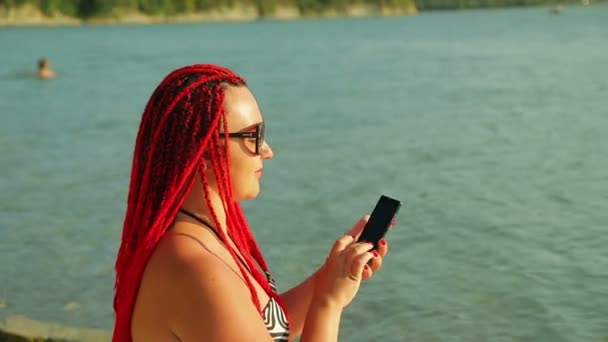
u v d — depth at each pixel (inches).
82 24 4050.2
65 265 291.6
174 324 76.7
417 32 2716.5
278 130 622.8
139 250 79.1
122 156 516.1
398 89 919.7
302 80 1078.4
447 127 609.0
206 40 2357.3
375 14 5634.8
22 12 3875.5
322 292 81.0
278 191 403.9
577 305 244.2
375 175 438.3
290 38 2427.4
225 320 74.6
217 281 75.7
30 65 1406.3
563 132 564.1
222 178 80.9
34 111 773.9
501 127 597.9
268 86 1004.6
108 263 294.7
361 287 262.1
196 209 81.4
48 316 244.5
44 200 394.3
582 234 313.9
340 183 421.4
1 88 1015.6
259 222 345.4
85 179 444.1
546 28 2741.1
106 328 237.1
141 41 2320.4
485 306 245.6
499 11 6963.6
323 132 604.4
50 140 588.7
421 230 325.1
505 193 385.7
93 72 1243.8
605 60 1234.0
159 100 81.8
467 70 1146.7
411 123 639.1
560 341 221.1
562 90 842.8
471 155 488.4
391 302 249.8
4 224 349.1
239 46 2017.7
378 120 664.4
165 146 80.4
